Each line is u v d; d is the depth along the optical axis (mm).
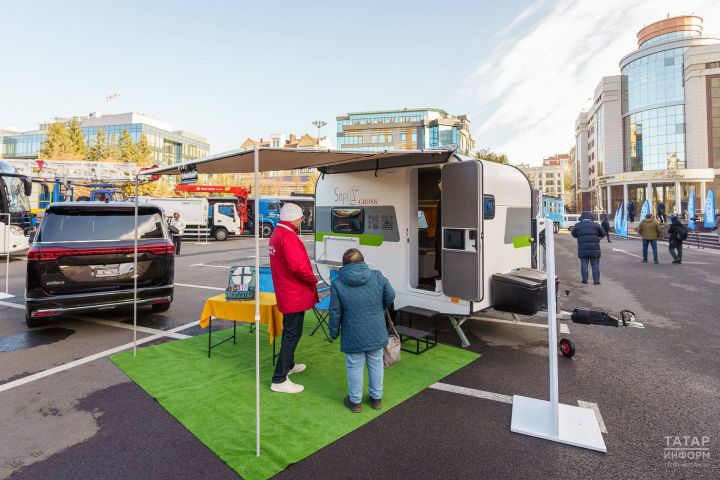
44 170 16656
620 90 59188
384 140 82125
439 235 6961
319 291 6188
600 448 2975
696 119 51219
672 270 12141
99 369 4496
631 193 56812
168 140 77375
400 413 3531
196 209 23516
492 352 5098
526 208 6281
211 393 3889
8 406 3643
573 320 5035
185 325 6254
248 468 2746
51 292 5469
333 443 3062
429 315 5238
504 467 2791
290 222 3902
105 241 5844
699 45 50906
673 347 5309
